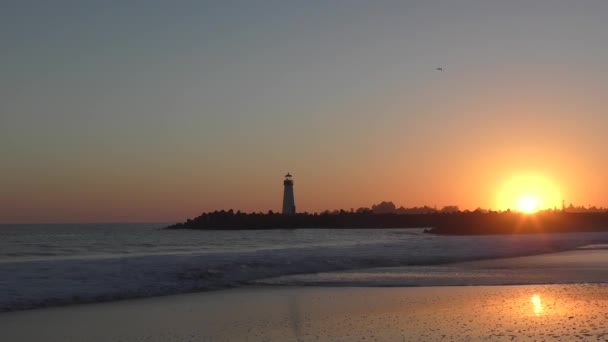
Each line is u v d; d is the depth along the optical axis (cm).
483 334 1159
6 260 3859
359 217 17275
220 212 16800
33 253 4981
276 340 1154
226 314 1463
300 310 1512
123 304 1645
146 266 2311
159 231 14925
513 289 1884
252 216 16425
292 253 3189
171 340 1170
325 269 2619
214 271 2291
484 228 11212
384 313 1442
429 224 16725
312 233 13038
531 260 3200
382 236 10719
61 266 2264
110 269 2211
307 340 1148
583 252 4003
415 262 3017
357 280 2212
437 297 1719
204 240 8625
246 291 1922
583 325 1231
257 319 1388
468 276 2319
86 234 11781
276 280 2219
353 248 3897
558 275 2333
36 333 1249
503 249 4041
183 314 1471
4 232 13475
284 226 15988
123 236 10531
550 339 1098
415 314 1416
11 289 1770
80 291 1795
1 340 1185
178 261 2509
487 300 1634
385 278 2278
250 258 2738
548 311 1417
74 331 1268
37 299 1661
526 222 11475
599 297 1669
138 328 1293
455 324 1271
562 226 11338
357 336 1173
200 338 1184
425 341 1110
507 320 1302
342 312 1469
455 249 3916
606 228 11475
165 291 1892
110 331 1262
